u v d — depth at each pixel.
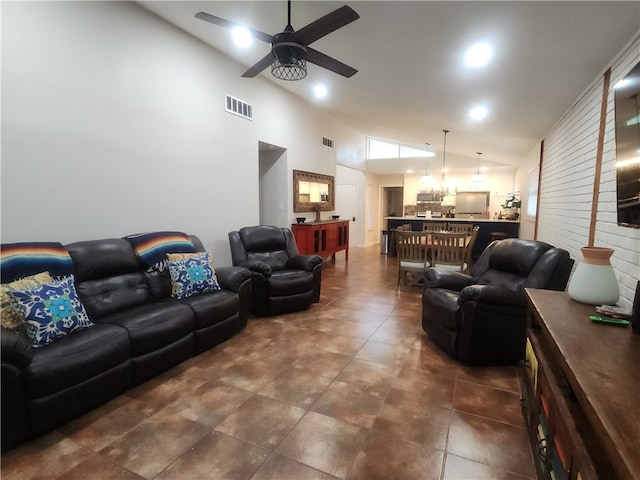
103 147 2.97
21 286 2.03
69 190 2.74
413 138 7.82
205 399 2.18
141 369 2.32
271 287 3.67
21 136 2.43
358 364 2.65
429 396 2.21
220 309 2.94
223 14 3.09
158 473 1.58
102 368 2.06
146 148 3.35
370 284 5.26
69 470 1.60
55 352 1.88
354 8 2.49
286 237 4.57
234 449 1.73
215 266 4.27
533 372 1.73
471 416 2.00
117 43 3.04
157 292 2.97
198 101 3.92
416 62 3.14
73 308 2.14
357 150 8.85
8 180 2.38
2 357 1.62
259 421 1.96
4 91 2.33
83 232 2.85
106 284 2.67
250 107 4.77
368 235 10.21
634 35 2.05
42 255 2.27
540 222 5.29
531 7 1.99
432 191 10.16
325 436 1.83
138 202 3.30
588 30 2.10
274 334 3.25
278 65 2.73
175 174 3.68
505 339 2.54
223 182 4.34
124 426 1.92
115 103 3.05
